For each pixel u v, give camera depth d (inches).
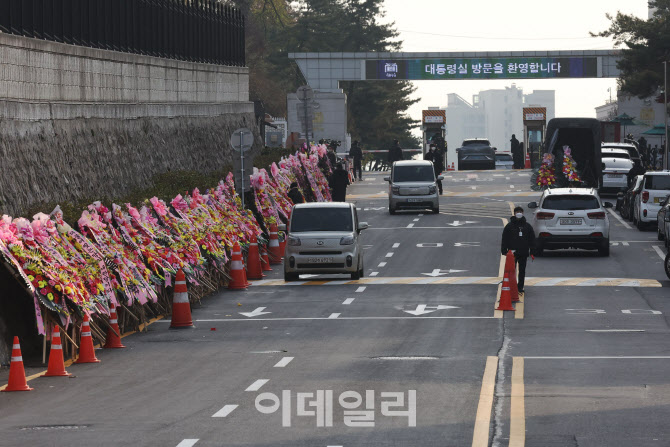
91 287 1528.1
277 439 945.5
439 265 2559.1
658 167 6368.1
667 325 1688.0
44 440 956.0
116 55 2652.6
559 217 2669.8
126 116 2682.1
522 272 2065.7
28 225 1464.1
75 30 2433.6
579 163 4217.5
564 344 1505.9
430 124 6791.3
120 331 1700.3
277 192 2854.3
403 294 2090.3
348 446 917.2
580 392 1153.4
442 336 1593.3
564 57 7258.9
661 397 1123.3
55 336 1337.4
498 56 7273.6
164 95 3093.0
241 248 2426.2
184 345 1560.0
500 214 3759.8
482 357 1396.4
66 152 2187.5
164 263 1835.6
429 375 1266.0
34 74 2105.1
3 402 1156.5
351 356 1422.2
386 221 3614.7
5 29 2012.8
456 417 1028.5
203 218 2154.3
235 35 4008.4
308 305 1966.0
